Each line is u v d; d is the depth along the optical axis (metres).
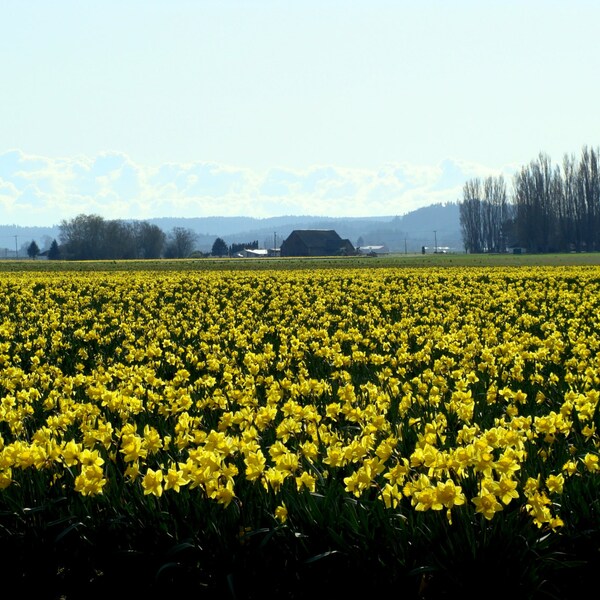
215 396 13.55
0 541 9.02
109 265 140.25
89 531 8.77
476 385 15.75
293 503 8.37
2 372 18.06
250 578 8.03
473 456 8.43
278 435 10.68
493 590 7.57
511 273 64.50
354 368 19.20
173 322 31.88
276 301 39.19
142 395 15.29
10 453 9.28
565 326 29.20
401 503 8.51
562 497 8.55
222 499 8.36
